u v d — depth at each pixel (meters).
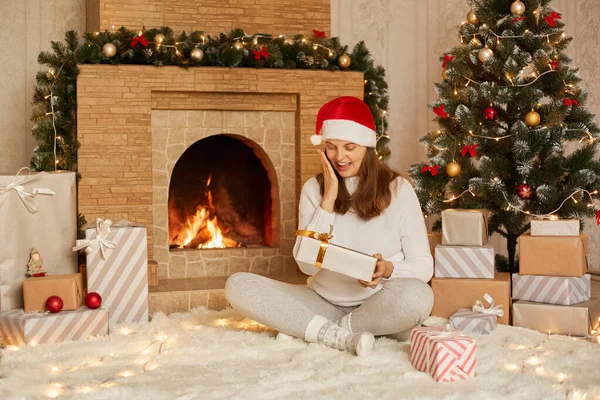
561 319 2.77
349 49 4.58
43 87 4.04
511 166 3.37
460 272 2.95
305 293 2.56
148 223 3.54
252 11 3.87
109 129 3.47
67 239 2.99
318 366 2.15
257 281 2.49
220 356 2.29
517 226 3.42
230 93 3.74
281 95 3.83
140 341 2.47
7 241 2.81
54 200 2.95
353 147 2.43
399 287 2.34
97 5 3.71
